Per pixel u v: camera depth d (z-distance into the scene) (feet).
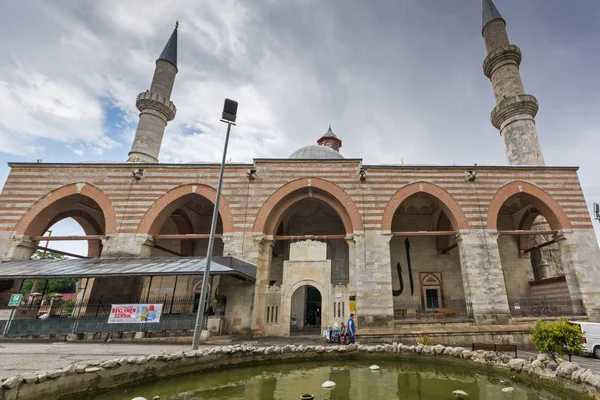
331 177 77.05
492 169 77.51
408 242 96.58
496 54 105.70
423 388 31.04
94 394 27.86
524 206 91.40
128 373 30.66
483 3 118.62
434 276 93.04
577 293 68.95
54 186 76.23
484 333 61.36
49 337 59.36
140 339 56.39
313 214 100.27
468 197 75.10
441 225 96.07
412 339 60.59
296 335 71.05
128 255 70.95
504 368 35.88
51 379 25.08
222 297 67.92
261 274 71.67
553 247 94.63
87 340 56.54
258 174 77.25
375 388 30.99
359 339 60.75
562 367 29.76
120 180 76.95
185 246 96.78
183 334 59.52
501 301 67.00
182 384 32.37
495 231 72.28
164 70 114.62
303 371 38.65
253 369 39.32
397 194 75.41
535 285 87.56
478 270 69.21
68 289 191.21
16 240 71.56
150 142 104.88
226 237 72.23
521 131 94.79
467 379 34.94
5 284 72.64
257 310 68.18
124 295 74.02
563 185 76.13
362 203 74.64
